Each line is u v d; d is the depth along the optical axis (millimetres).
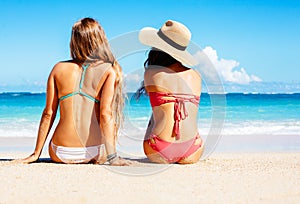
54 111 5035
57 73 4930
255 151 7961
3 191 3598
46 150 7414
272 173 4559
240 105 21047
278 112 17609
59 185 3816
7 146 8609
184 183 3975
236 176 4344
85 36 4879
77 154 4883
